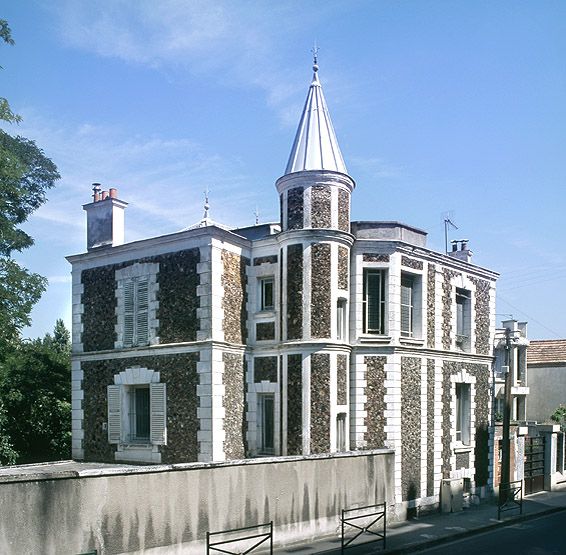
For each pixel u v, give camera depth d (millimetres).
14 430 26734
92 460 21109
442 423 22531
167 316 19578
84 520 11617
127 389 20594
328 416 18688
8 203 25406
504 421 24297
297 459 15984
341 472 17359
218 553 13727
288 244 19516
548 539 17672
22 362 27641
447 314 23484
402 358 20656
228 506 14133
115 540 12016
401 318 21266
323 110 20781
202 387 18422
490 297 26750
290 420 18922
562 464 30078
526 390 37594
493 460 25766
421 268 21984
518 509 22766
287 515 15508
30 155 26406
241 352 19609
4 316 23922
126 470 12289
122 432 20328
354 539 15469
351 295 20344
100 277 21703
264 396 19984
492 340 26719
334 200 19641
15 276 24250
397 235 21000
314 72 21297
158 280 19969
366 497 18219
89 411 21422
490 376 26281
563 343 40844
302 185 19609
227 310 19234
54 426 26938
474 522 19672
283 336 19406
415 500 20500
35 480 11031
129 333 20562
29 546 10828
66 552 11297
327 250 19312
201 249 18938
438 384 22422
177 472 13219
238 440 19109
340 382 19250
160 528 12766
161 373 19484
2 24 22406
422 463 21047
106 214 21891
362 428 19844
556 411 37219
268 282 20484
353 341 20141
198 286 18859
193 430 18531
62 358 28859
